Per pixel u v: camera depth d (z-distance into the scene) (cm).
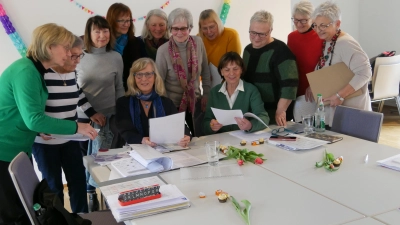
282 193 160
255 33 273
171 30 288
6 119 212
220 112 246
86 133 220
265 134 254
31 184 173
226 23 436
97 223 194
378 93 474
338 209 143
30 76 205
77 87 262
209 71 324
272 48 275
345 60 265
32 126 205
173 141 233
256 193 162
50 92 236
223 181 177
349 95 270
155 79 248
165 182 176
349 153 206
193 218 143
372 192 157
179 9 287
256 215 142
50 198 162
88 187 299
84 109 284
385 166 183
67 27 371
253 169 191
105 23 280
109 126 297
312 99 289
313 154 208
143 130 247
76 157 267
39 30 208
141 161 204
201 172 190
